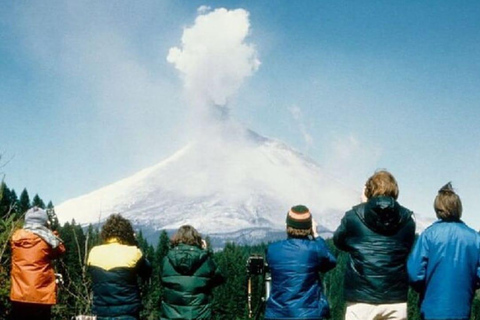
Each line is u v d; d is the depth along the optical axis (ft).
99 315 24.95
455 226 22.02
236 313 245.86
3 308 36.68
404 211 22.59
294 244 23.86
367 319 22.30
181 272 25.08
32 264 27.22
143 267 26.00
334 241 23.56
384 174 23.39
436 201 22.58
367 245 22.38
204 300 25.08
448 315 21.27
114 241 25.90
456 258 21.57
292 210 24.36
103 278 25.09
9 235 37.52
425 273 22.00
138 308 25.38
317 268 23.84
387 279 22.13
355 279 22.56
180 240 25.90
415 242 23.15
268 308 23.94
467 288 21.57
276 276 23.82
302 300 23.36
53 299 27.71
